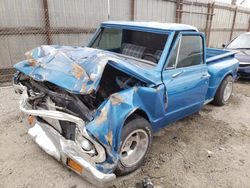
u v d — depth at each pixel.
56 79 2.64
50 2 6.94
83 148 2.48
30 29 6.77
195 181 3.10
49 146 2.80
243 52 8.12
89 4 7.71
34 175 3.00
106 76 3.22
